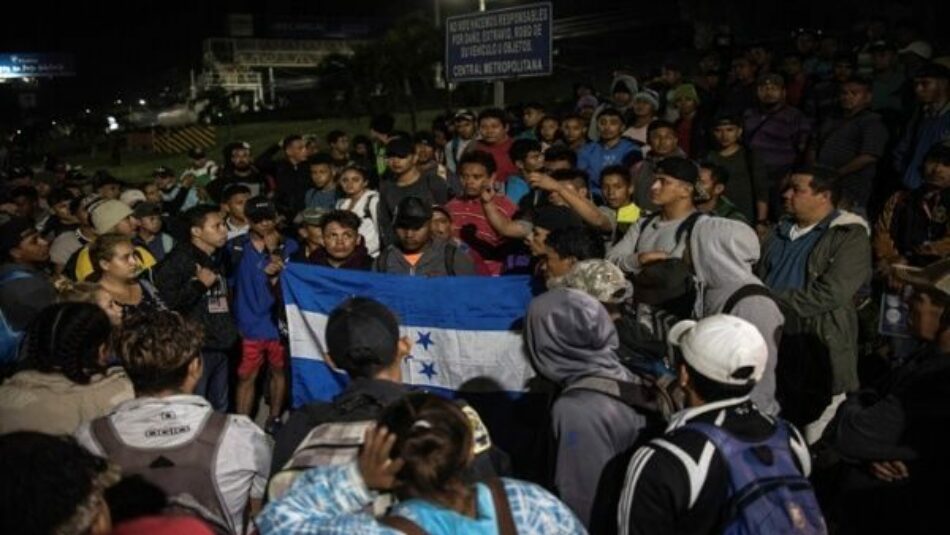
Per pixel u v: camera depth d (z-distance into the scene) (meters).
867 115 7.17
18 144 37.72
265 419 6.63
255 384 7.00
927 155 5.73
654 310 3.83
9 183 12.33
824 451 3.37
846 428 2.99
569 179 6.39
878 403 2.95
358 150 11.16
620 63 21.47
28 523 1.71
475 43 11.35
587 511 2.81
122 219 5.69
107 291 4.80
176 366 2.76
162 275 5.59
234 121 43.50
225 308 5.99
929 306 3.04
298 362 4.97
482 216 5.86
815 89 9.35
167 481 2.63
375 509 2.12
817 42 11.42
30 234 5.82
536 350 2.99
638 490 2.46
